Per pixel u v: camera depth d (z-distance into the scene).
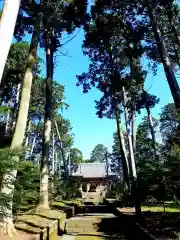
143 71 21.59
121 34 19.50
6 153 6.55
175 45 19.86
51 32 17.70
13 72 25.69
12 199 7.08
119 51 22.28
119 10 17.41
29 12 14.77
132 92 22.03
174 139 10.77
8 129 26.05
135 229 11.56
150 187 10.56
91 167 60.28
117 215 18.41
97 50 22.69
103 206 28.27
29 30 15.71
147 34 18.05
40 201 14.32
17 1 7.33
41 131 41.25
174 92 13.46
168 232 9.01
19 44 25.30
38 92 30.44
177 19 18.14
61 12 16.33
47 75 17.44
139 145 38.25
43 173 14.88
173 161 9.37
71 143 53.69
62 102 35.56
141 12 16.66
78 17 16.72
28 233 9.28
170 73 13.83
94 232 13.95
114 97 23.83
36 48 11.62
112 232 13.84
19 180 7.60
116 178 57.84
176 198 10.14
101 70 23.52
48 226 10.67
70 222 16.41
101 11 17.00
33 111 32.94
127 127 21.12
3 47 6.97
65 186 28.55
